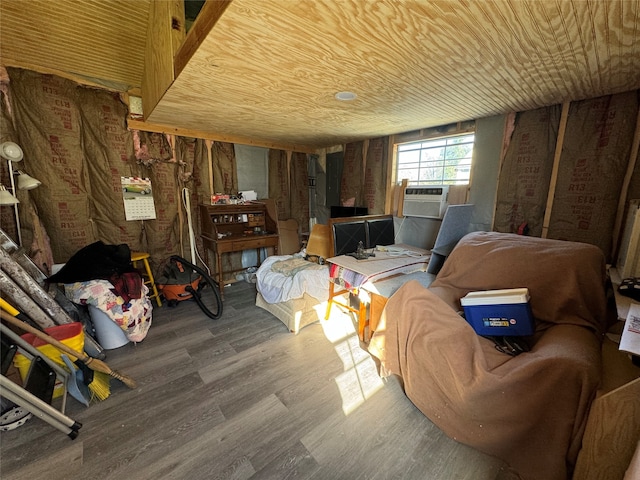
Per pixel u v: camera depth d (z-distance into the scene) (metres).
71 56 2.35
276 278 2.68
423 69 1.59
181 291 3.01
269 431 1.48
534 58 1.46
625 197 2.01
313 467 1.29
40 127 2.42
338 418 1.57
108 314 2.14
